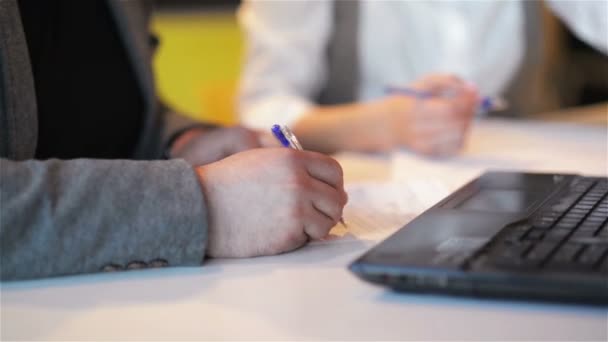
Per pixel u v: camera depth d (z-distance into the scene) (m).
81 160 0.84
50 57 1.35
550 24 2.80
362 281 0.78
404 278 0.70
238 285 0.78
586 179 1.04
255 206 0.87
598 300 0.66
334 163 0.92
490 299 0.71
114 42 1.43
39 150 1.33
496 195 0.96
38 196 0.79
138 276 0.82
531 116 2.25
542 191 0.98
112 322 0.70
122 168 0.84
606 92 3.62
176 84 3.77
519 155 1.58
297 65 2.11
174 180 0.84
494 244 0.74
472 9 2.04
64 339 0.66
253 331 0.67
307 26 2.11
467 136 1.74
